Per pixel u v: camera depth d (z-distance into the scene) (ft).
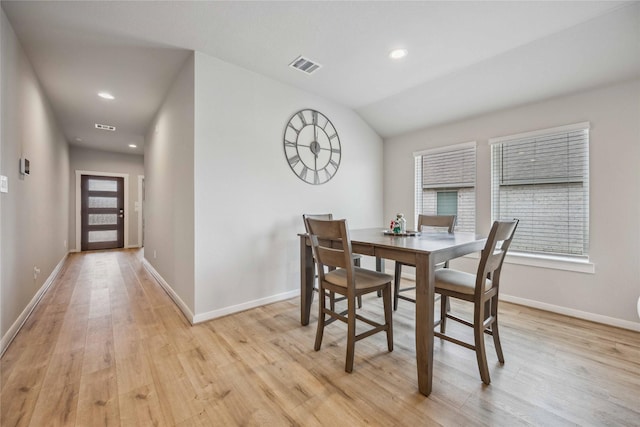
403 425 4.01
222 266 8.05
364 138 12.48
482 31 6.73
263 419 4.13
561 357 5.81
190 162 7.79
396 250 5.30
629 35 6.32
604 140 7.52
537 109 8.74
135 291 10.46
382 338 6.72
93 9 5.98
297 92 9.93
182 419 4.11
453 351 6.09
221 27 6.64
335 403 4.48
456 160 10.89
